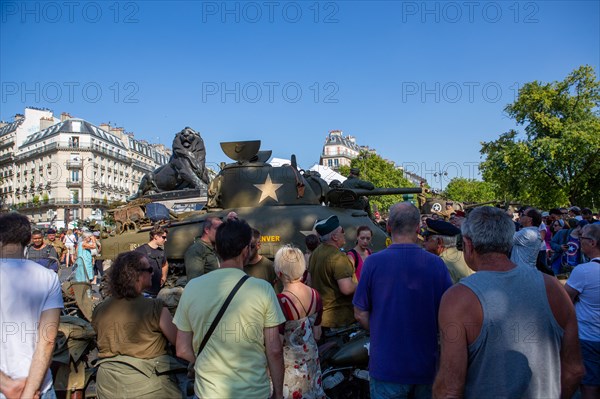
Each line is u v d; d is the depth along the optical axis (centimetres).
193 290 376
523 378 296
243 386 358
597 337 490
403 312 404
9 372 365
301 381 461
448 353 301
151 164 6356
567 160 3609
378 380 406
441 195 1820
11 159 4088
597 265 500
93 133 4478
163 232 776
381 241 966
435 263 416
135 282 434
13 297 371
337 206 1055
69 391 530
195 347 370
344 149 11025
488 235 322
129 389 419
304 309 469
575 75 3703
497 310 300
